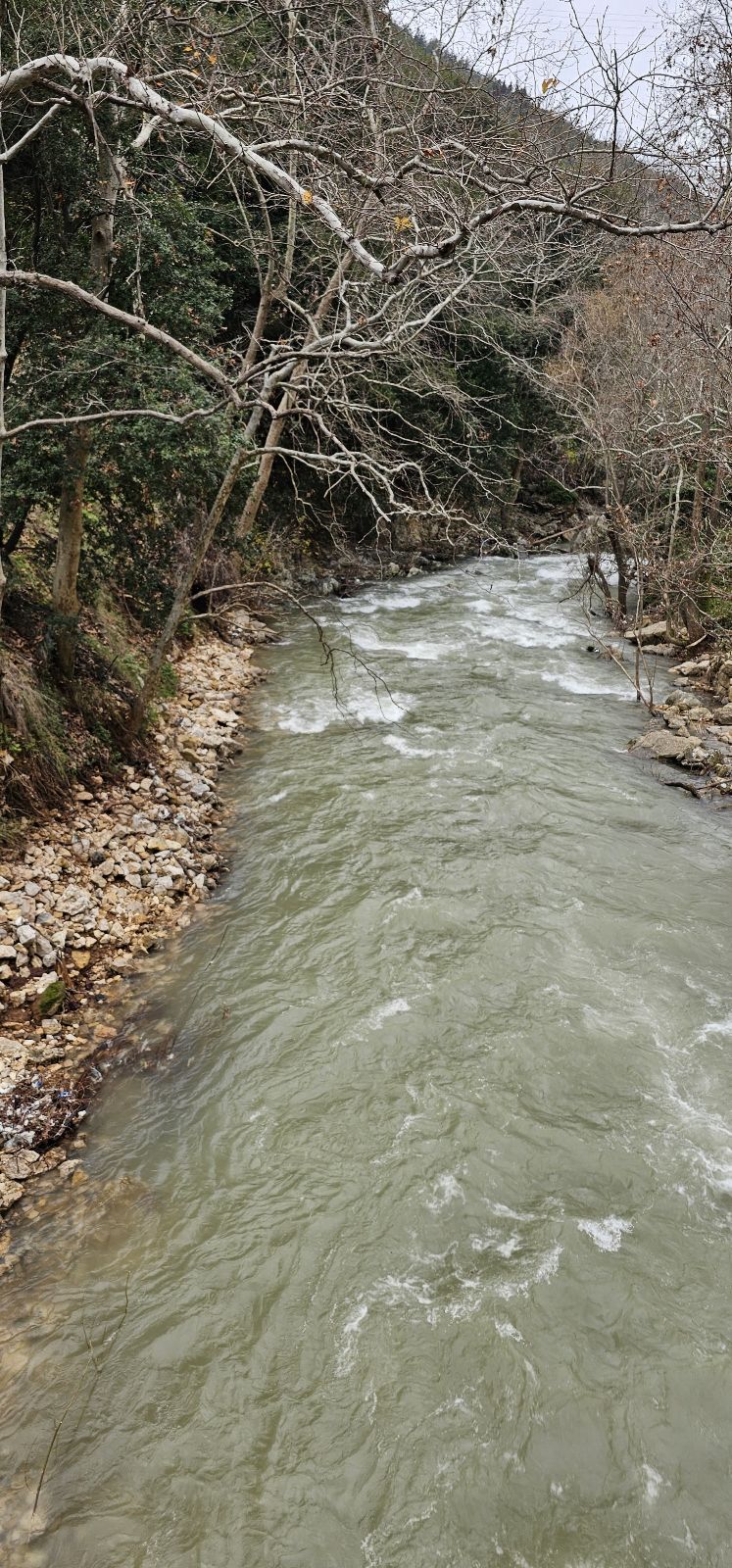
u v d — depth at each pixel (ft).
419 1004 23.88
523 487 95.45
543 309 71.26
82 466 27.48
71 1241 17.69
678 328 46.75
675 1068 21.81
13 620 31.83
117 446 26.22
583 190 14.99
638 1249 17.56
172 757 36.58
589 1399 15.11
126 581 33.73
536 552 84.28
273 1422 14.82
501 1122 20.33
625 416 54.24
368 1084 21.44
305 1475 14.14
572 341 64.64
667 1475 14.20
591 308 64.23
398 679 49.03
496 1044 22.52
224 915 27.91
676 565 51.90
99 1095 21.16
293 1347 15.90
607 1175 19.08
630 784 36.81
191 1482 14.05
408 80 25.45
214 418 25.81
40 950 24.45
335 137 25.93
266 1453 14.42
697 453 47.88
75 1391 15.20
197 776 35.60
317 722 42.73
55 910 26.17
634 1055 22.17
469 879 29.37
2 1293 16.66
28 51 26.25
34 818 28.55
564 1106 20.75
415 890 28.81
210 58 19.04
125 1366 15.58
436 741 40.63
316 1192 18.80
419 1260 17.39
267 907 28.22
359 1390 15.26
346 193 26.73
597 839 32.17
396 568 73.26
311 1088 21.36
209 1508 13.74
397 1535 13.44
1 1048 21.65
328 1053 22.38
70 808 30.07
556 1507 13.79
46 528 39.27
